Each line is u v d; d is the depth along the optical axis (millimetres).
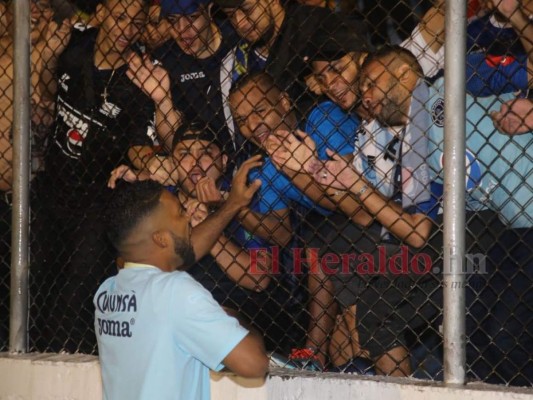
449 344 4215
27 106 5195
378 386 4258
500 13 4453
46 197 5504
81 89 5465
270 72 4906
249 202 4723
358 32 4805
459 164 4164
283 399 4449
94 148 5387
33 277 5371
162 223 3633
